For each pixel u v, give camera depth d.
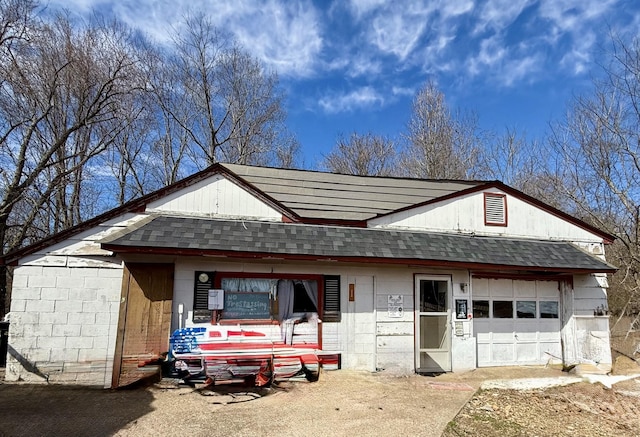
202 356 7.74
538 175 25.73
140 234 7.90
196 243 7.95
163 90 23.48
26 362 7.78
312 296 9.10
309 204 10.52
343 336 9.10
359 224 10.03
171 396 7.11
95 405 6.55
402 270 9.73
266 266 8.88
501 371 9.92
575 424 6.61
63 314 8.02
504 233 11.15
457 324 9.98
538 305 10.96
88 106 16.92
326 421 5.95
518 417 6.69
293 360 8.23
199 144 26.44
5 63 14.13
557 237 11.50
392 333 9.41
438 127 29.09
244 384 7.83
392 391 7.79
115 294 8.27
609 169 18.95
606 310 11.14
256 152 28.06
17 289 7.90
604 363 10.78
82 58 16.39
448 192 12.09
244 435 5.34
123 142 22.64
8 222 18.34
